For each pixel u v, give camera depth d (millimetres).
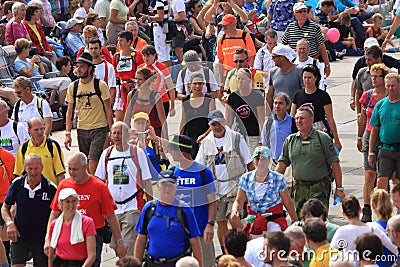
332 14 62938
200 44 52000
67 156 39406
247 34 38781
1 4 53281
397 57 61188
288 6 51656
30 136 30609
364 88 33500
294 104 31484
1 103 30438
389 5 71875
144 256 24906
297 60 35188
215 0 50719
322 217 23156
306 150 27109
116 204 26594
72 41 49344
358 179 35719
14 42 46281
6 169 28031
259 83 35344
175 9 52188
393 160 29406
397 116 28953
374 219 30875
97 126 33031
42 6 51312
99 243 25141
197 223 24906
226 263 19609
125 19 51312
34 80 43594
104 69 36875
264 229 25531
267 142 29469
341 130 43375
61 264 23766
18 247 26188
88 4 54031
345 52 62969
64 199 23531
